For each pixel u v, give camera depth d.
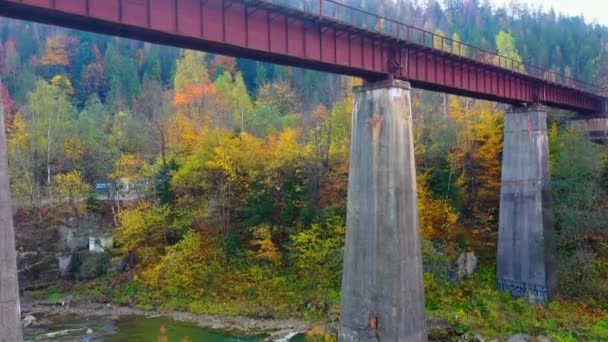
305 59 22.30
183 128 59.03
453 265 40.00
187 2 18.27
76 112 81.62
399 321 22.98
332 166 48.09
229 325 37.97
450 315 33.38
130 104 91.06
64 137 63.75
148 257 48.31
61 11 15.17
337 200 44.62
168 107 78.56
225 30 19.41
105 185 60.78
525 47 93.38
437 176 45.09
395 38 25.22
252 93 95.75
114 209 55.00
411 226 24.09
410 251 23.84
